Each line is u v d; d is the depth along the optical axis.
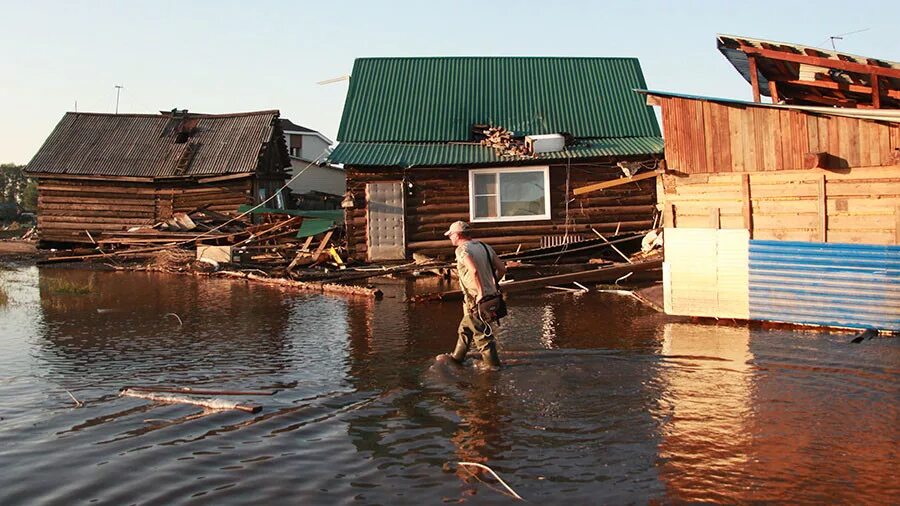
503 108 20.50
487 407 6.43
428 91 21.06
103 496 4.64
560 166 18.42
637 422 5.94
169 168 28.94
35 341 9.77
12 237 36.81
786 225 9.66
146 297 14.44
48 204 28.62
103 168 28.80
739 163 9.92
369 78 21.45
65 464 5.18
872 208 9.09
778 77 11.79
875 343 8.59
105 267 21.70
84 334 10.27
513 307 12.41
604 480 4.82
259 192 29.64
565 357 8.27
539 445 5.48
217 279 18.22
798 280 9.59
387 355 8.66
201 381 7.55
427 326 10.62
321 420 6.16
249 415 6.32
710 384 7.02
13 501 4.56
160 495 4.65
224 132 30.58
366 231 18.78
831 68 10.34
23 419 6.23
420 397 6.79
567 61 21.92
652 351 8.49
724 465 5.03
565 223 18.44
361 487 4.77
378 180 18.70
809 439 5.48
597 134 19.53
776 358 7.99
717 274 10.17
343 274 17.08
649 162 18.16
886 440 5.42
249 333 10.29
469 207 18.58
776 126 9.65
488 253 7.95
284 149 33.38
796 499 4.48
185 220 24.08
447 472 5.00
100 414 6.37
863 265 9.16
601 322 10.61
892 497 4.48
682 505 4.43
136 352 9.02
